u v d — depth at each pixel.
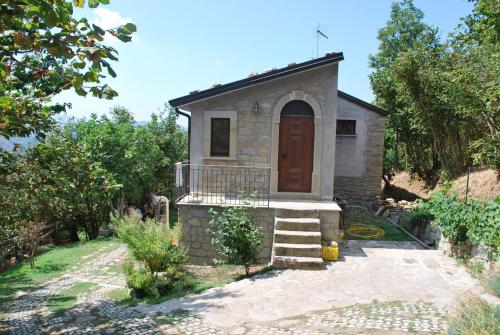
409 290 6.33
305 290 6.51
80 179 5.71
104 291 8.19
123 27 3.28
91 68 3.37
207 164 10.30
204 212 8.95
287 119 10.16
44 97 5.33
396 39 25.81
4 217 6.47
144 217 17.55
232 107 10.15
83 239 17.06
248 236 7.59
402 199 20.20
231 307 5.96
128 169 15.84
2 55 3.63
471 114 13.88
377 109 15.04
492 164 13.30
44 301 7.77
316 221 8.40
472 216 7.33
